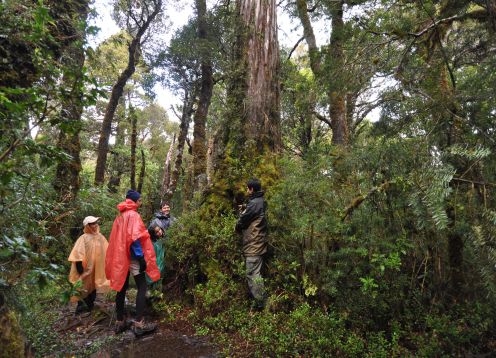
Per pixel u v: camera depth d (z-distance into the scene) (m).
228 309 4.03
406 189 2.79
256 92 5.93
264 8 6.29
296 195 4.03
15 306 2.24
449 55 3.18
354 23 3.79
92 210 6.39
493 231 2.11
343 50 4.01
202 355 3.29
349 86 3.54
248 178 5.29
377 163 3.06
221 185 5.41
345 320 3.42
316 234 3.73
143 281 4.04
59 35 2.63
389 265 3.05
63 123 1.89
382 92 3.13
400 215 3.33
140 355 3.32
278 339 3.30
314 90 5.03
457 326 3.16
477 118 2.53
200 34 12.36
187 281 4.84
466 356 2.97
